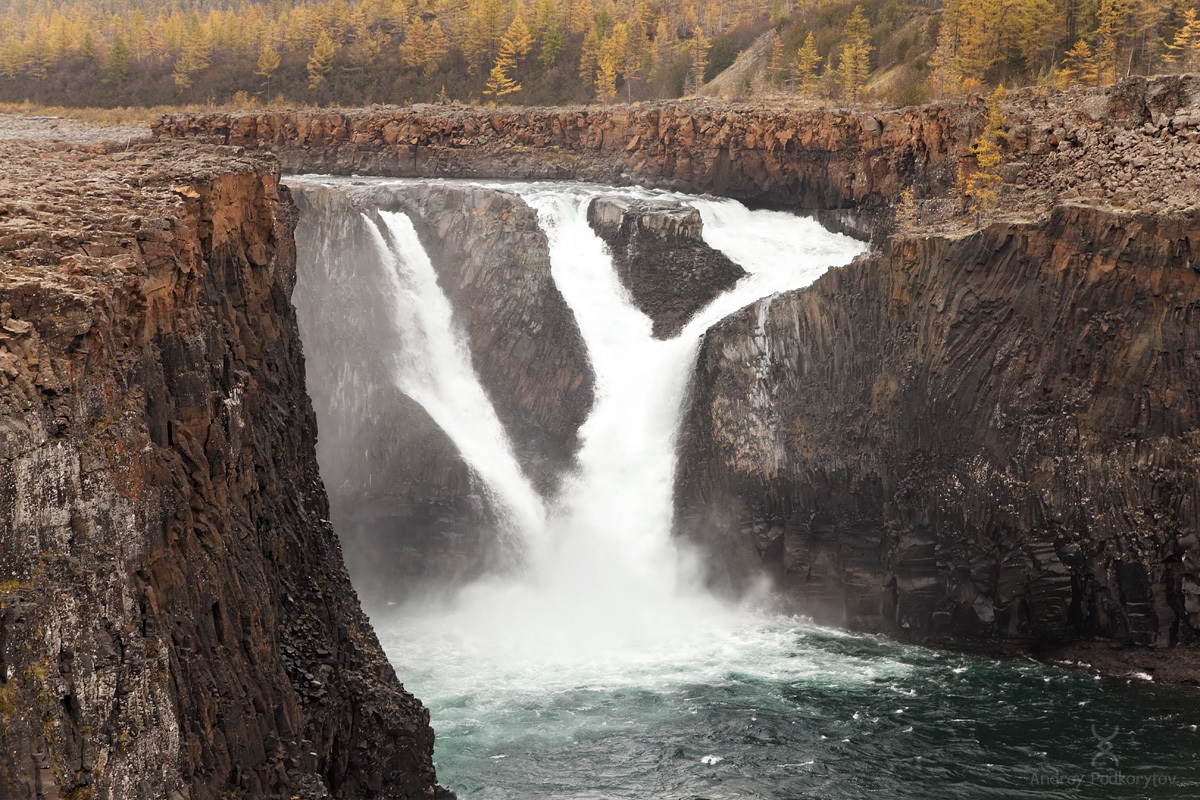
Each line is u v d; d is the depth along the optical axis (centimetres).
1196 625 5122
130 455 2158
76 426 1995
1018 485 5409
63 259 2270
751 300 7056
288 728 2750
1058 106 6631
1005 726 4550
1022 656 5350
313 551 3666
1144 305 5275
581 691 4919
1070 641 5362
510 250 7194
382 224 7006
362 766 3297
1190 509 5147
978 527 5488
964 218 6594
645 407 6744
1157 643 5181
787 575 5988
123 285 2308
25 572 1803
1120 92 6253
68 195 2812
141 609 2136
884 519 5784
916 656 5381
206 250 3141
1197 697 4850
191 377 2588
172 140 4691
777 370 6256
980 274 5634
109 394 2147
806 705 4759
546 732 4481
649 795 3981
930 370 5678
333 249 6556
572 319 7081
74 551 1941
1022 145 6550
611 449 6644
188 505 2436
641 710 4712
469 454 6469
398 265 7044
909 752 4325
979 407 5550
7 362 1834
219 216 3272
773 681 5041
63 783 1767
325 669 3209
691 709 4722
